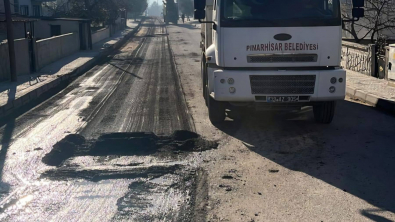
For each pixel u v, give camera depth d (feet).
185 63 69.31
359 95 37.17
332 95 25.82
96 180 18.94
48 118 31.04
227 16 26.02
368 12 63.87
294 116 30.91
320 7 26.00
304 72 25.48
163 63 69.82
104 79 51.98
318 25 25.55
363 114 31.53
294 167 20.43
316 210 15.80
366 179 18.89
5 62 47.62
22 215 15.67
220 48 25.99
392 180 18.75
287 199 16.78
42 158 21.95
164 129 27.17
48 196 17.30
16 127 28.55
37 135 26.35
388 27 61.36
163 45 112.57
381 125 28.27
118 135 25.91
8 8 45.11
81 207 16.28
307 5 26.02
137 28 218.59
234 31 25.73
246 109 32.83
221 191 17.57
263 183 18.42
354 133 26.37
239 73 25.59
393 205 16.21
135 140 24.61
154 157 21.97
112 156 22.22
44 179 19.13
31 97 39.32
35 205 16.48
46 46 65.21
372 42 61.36
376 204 16.31
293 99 25.79
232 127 27.84
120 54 89.40
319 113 28.30
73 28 95.66
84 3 144.66
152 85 46.24
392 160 21.36
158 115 31.30
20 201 16.85
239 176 19.25
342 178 19.01
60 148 23.61
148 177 19.21
